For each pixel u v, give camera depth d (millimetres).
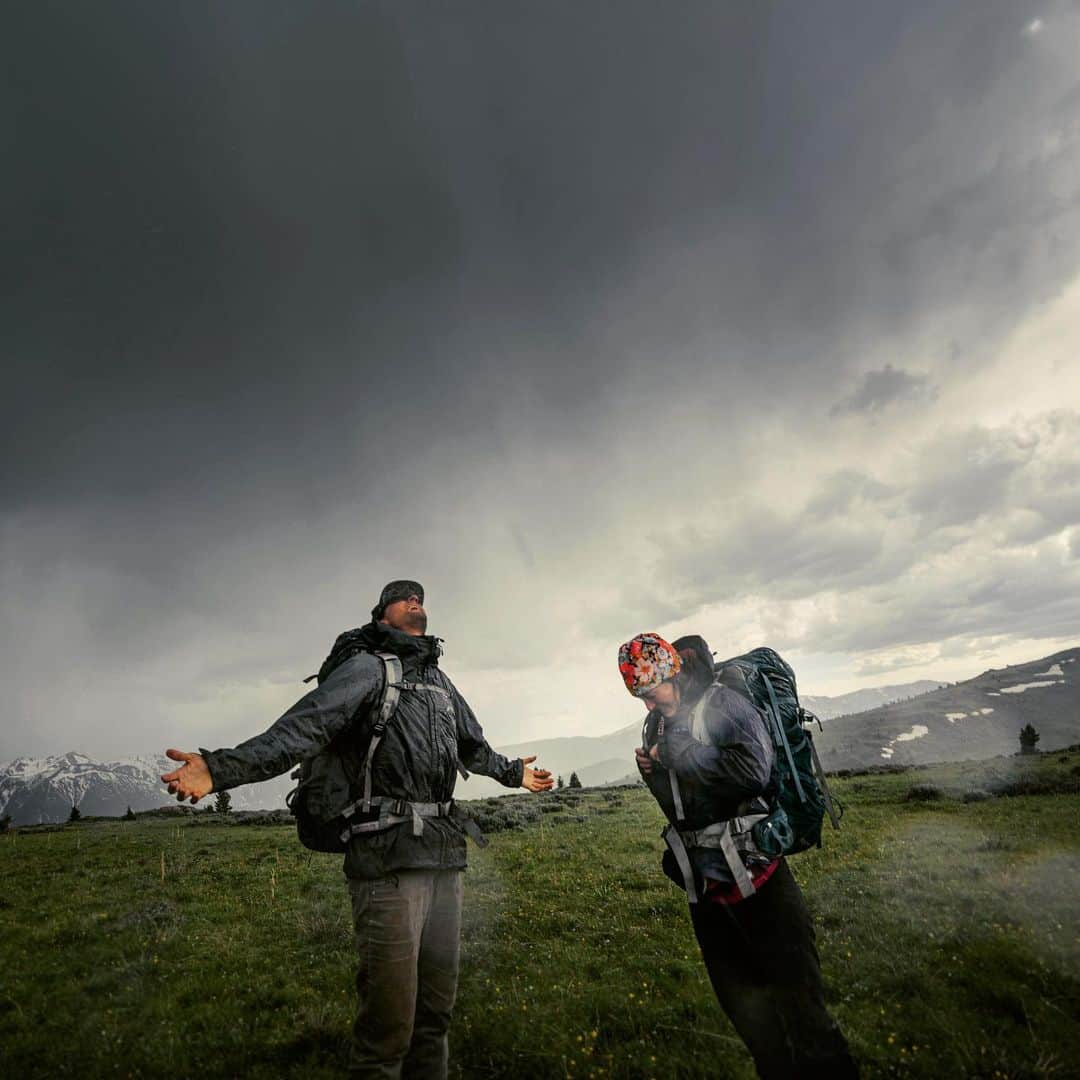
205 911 11469
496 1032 5438
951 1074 4336
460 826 4215
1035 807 17281
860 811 19625
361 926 3850
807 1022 3553
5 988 7605
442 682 4543
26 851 23297
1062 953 6129
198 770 3316
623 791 36094
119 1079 5152
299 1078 4855
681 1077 4578
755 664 4320
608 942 8180
